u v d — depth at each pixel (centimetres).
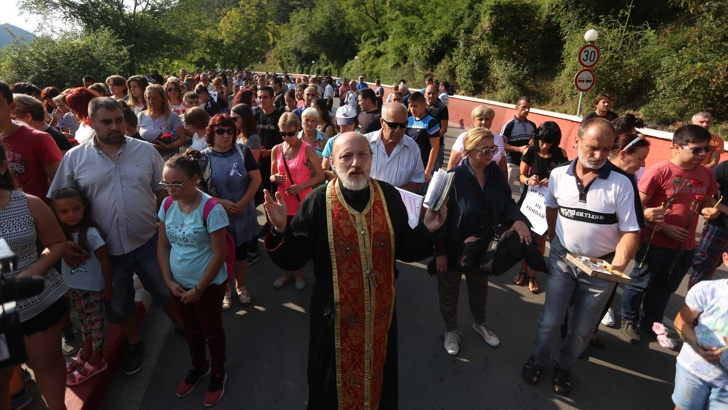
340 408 224
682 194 333
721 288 209
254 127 473
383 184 227
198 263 270
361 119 583
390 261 220
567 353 305
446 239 322
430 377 325
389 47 3000
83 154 278
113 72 1464
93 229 275
